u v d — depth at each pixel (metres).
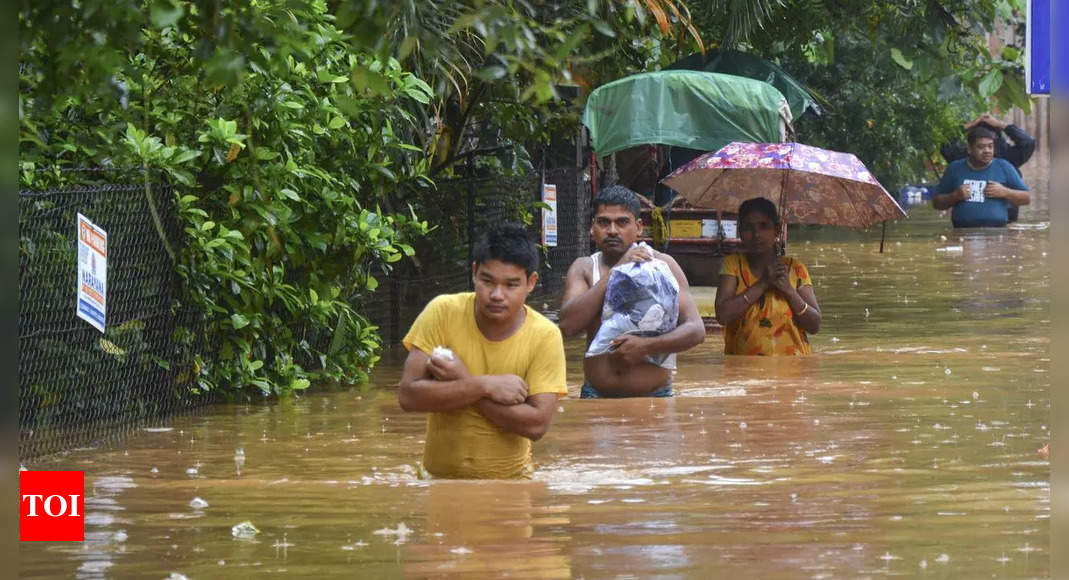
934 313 20.81
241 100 13.95
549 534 7.56
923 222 40.69
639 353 12.97
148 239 13.22
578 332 13.30
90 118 13.54
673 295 13.02
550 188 24.06
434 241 20.98
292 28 7.20
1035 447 10.41
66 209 12.11
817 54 32.41
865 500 8.48
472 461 9.62
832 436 10.99
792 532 7.55
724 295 16.41
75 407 12.04
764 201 16.48
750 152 17.31
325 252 15.23
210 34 6.82
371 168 15.72
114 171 13.38
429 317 9.73
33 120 12.43
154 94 14.01
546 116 22.20
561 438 11.05
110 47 6.84
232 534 7.68
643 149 24.62
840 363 15.66
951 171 37.06
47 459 10.68
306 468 10.16
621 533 7.55
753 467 9.74
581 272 13.39
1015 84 27.61
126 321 12.84
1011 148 39.66
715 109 20.38
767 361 15.97
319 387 15.20
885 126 41.00
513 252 9.44
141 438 11.77
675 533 7.55
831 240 35.56
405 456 10.68
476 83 20.95
